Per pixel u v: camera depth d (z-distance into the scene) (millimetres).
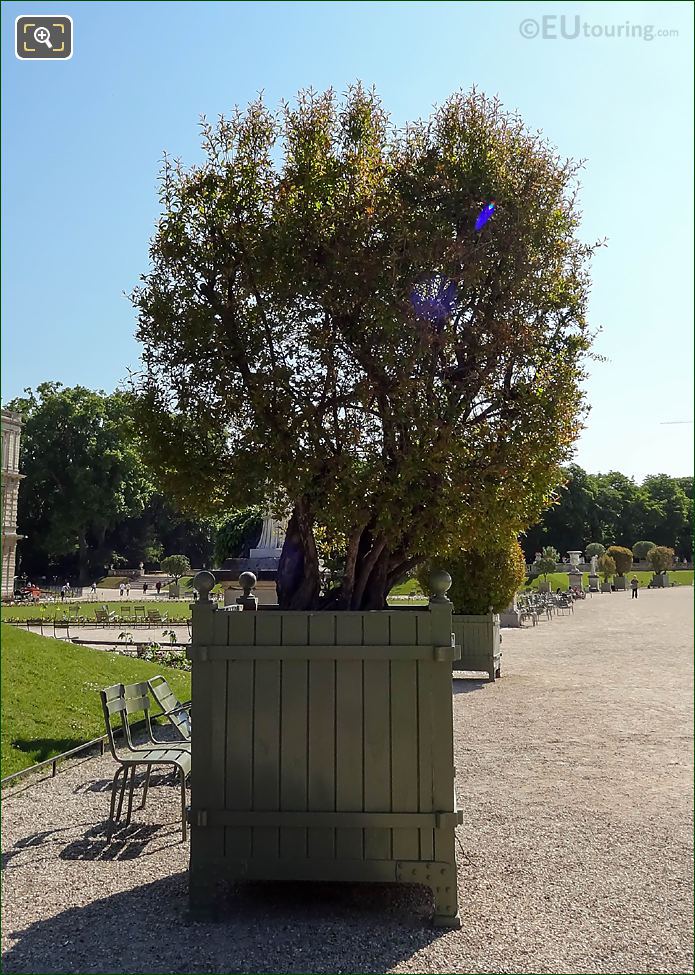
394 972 3566
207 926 4082
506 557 13734
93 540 72062
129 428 5203
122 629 25812
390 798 4250
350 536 4973
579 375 5133
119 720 9188
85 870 4859
